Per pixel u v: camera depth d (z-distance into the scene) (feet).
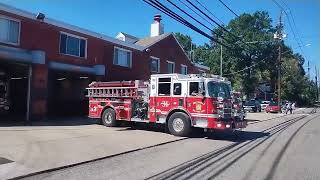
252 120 106.11
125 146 45.85
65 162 35.04
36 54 70.90
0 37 67.62
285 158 41.01
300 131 74.59
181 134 58.70
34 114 71.67
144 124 68.90
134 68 101.71
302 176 32.32
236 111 60.03
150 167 34.53
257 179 30.73
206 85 57.16
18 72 76.84
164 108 61.16
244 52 223.71
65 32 80.23
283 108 168.86
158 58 112.68
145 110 63.82
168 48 117.80
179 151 44.50
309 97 348.38
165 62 115.96
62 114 86.84
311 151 46.42
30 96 70.90
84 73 84.64
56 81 85.56
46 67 73.36
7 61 68.18
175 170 33.37
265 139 58.90
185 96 58.95
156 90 62.28
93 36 87.66
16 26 70.44
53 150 40.40
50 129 58.18
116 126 68.69
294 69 281.13
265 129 78.13
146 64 106.93
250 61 229.45
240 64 225.97
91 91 71.82
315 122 105.50
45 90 73.20
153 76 62.80
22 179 29.27
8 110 78.59
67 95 87.92
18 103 81.25
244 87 225.97
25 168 32.04
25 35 71.72
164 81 61.57
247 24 229.66
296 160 39.86
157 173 32.07
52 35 77.30
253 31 225.97
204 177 30.83
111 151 41.96
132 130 63.41
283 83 262.47
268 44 223.10
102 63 90.33
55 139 47.80
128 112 65.82
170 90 60.70
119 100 67.21
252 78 230.07
